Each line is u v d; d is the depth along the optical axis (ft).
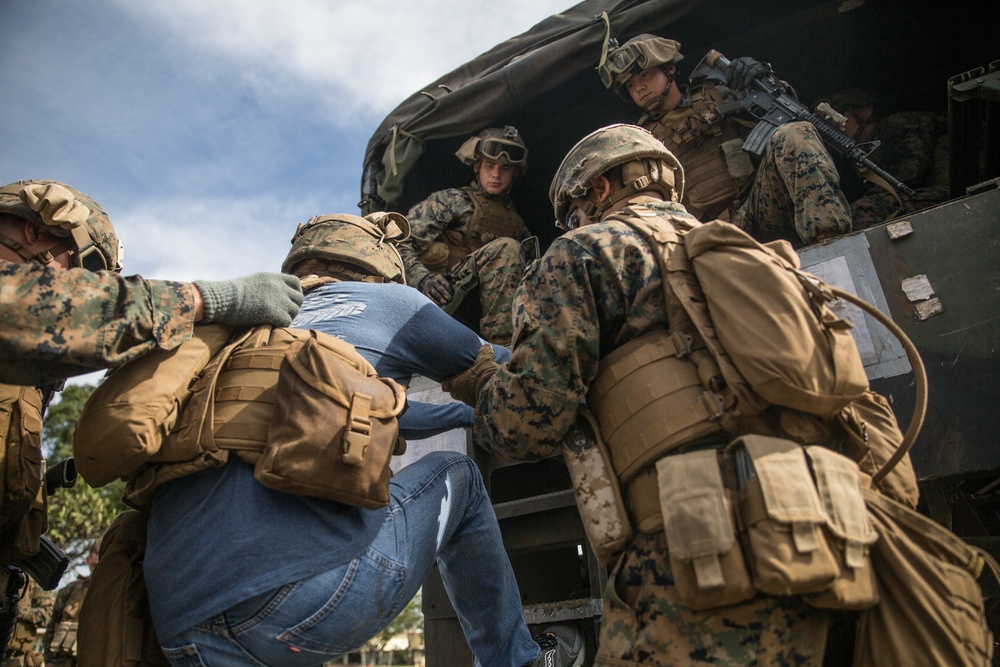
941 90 14.25
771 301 4.72
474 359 6.39
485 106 12.48
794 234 10.70
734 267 4.93
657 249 5.39
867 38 13.44
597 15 12.03
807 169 9.69
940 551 4.66
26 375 4.55
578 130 14.11
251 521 4.67
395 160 12.96
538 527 8.56
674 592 4.56
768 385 4.56
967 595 4.50
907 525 4.74
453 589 6.47
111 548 5.42
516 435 5.39
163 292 4.88
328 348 5.19
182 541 4.71
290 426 4.72
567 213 6.88
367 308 6.12
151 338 4.75
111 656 4.97
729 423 4.76
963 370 6.80
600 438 5.21
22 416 6.61
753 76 11.59
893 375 7.02
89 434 4.66
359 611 4.94
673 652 4.47
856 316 7.32
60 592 19.76
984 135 9.52
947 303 7.00
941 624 4.33
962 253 7.07
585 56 12.07
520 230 13.51
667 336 5.15
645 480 4.88
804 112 11.16
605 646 4.78
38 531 7.00
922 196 11.35
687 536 4.33
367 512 5.17
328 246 6.72
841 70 14.23
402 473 5.81
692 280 5.19
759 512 4.26
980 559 4.63
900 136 12.46
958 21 13.05
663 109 12.33
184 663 4.70
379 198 13.55
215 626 4.60
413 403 7.29
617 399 5.10
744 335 4.67
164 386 4.75
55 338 4.41
